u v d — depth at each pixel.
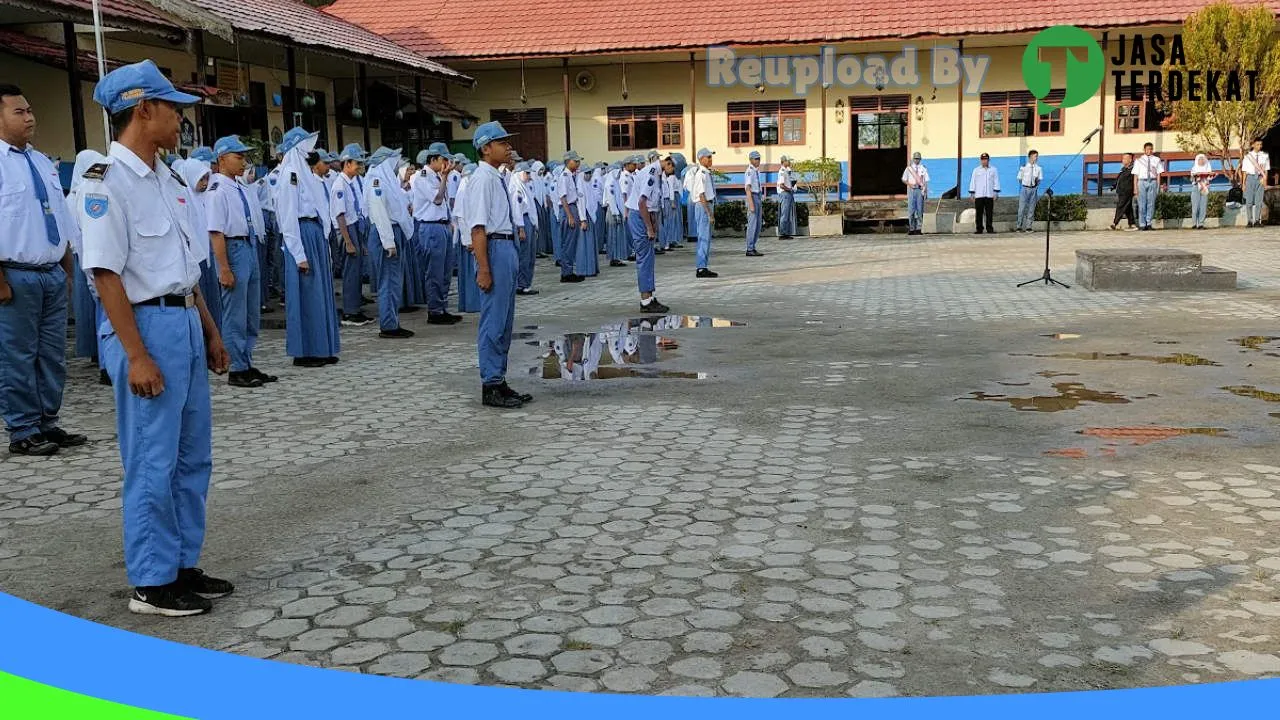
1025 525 4.78
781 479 5.59
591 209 16.97
